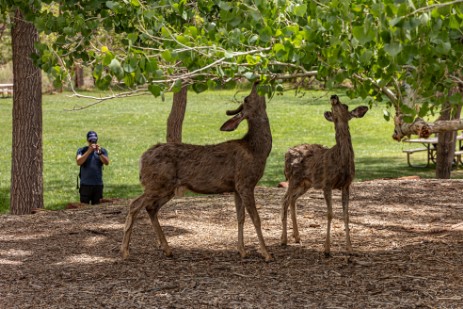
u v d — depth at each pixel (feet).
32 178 42.45
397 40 16.03
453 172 67.56
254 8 20.57
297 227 29.35
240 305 21.54
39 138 42.60
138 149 88.63
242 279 24.29
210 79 24.16
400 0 15.35
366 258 26.63
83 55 26.35
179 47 22.48
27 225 34.17
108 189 60.95
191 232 31.71
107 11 27.12
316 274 24.67
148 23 24.52
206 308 21.40
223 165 26.02
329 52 20.31
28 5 28.40
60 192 60.80
